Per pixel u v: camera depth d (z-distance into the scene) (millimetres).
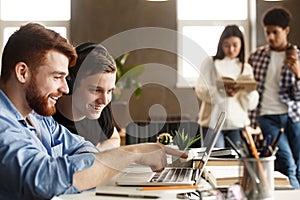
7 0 8258
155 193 1696
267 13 5629
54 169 1692
